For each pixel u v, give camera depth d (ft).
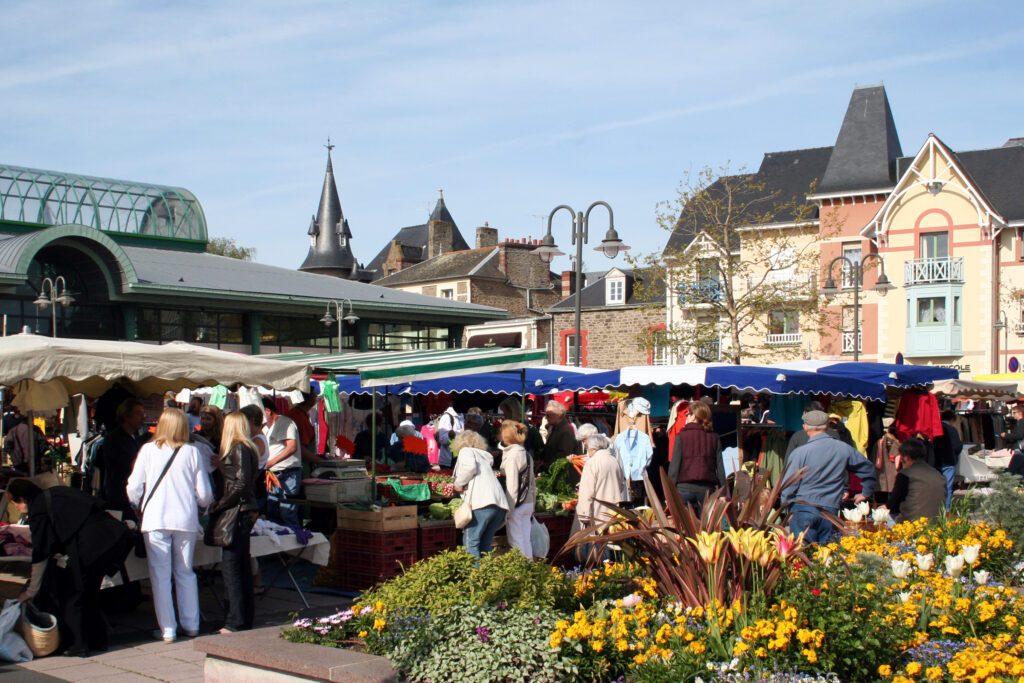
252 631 23.07
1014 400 81.71
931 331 135.13
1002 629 21.74
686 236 151.12
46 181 102.37
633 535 22.50
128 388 38.24
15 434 48.49
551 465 42.29
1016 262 132.57
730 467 47.67
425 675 20.16
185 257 106.32
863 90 148.05
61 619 25.90
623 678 19.86
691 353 145.59
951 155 134.51
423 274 208.85
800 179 152.05
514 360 40.50
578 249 61.67
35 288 84.58
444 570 23.36
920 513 33.71
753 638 19.58
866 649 19.62
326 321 95.50
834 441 31.07
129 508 30.07
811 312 121.19
